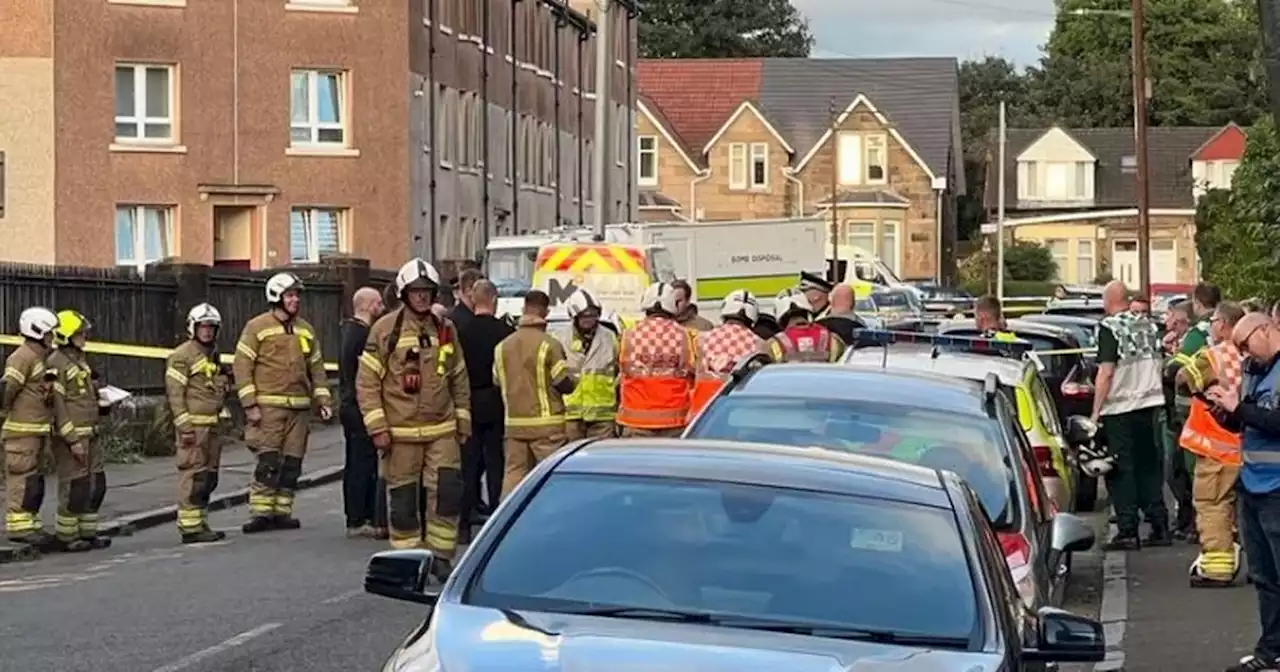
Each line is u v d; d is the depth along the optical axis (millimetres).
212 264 42625
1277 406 10797
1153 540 16984
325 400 18172
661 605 5855
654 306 15820
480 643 5484
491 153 52500
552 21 59250
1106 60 107312
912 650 5586
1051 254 90688
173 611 12539
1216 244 52906
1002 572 6293
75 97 41781
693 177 82062
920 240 82062
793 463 6598
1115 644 12117
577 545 6113
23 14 41531
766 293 38781
